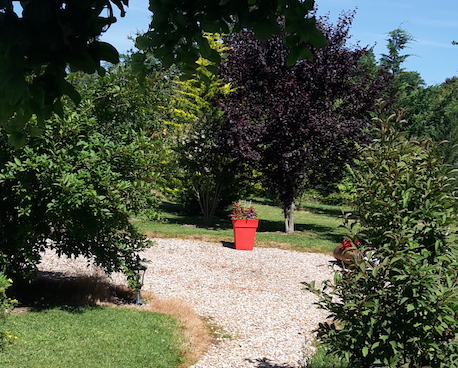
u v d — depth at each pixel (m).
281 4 1.24
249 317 7.05
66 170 5.84
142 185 6.35
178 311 6.84
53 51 1.19
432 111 27.39
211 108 16.81
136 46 1.47
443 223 3.49
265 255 11.38
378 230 3.67
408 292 3.40
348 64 14.29
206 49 1.47
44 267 8.75
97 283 7.55
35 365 4.36
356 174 3.90
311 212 22.27
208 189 15.23
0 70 1.13
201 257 10.77
